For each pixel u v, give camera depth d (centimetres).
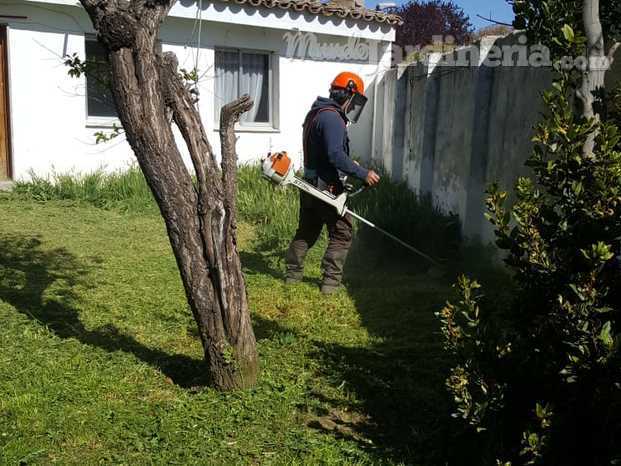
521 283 309
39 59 1091
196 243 378
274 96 1342
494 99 721
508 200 671
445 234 734
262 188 1012
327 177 609
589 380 272
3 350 452
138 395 397
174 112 365
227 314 389
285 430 359
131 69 353
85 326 512
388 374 435
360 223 768
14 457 322
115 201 1020
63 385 402
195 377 423
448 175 849
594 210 284
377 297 610
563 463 285
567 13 328
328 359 458
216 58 1275
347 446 344
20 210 954
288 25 1276
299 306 584
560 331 283
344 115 616
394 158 1129
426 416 379
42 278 638
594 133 315
